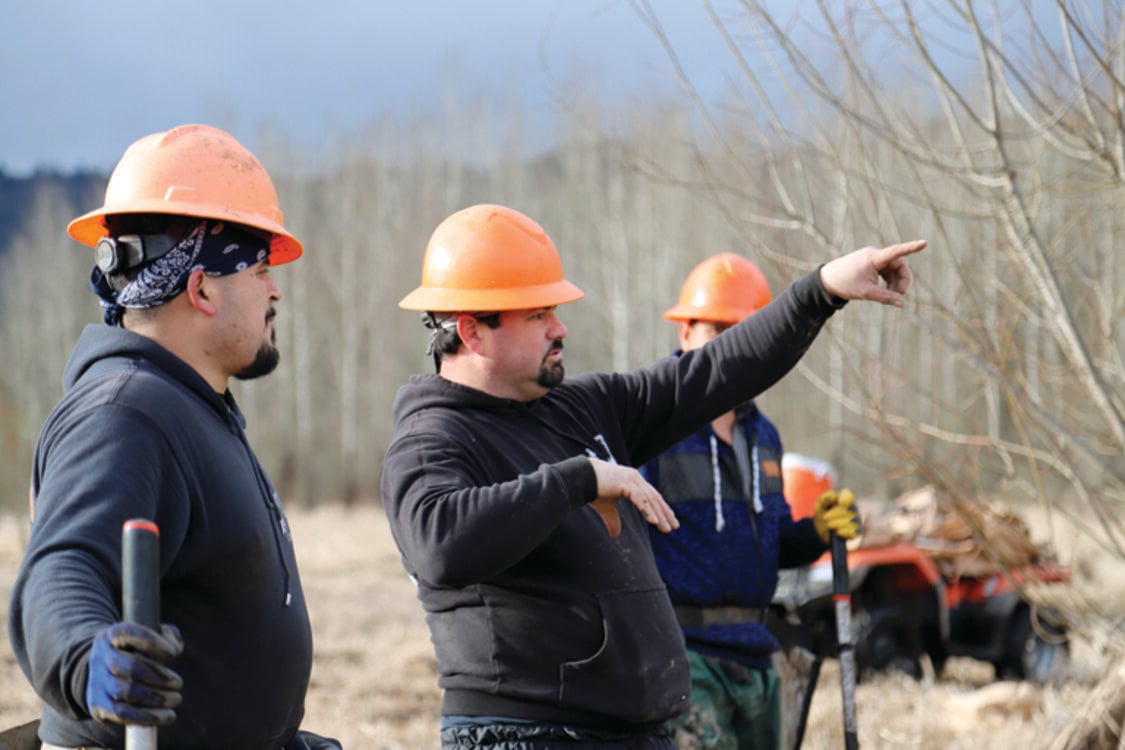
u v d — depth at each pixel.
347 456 41.62
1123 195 5.46
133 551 2.15
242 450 2.92
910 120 5.68
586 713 3.64
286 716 2.91
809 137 5.95
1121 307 5.79
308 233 48.88
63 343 49.66
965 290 5.50
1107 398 5.23
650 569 3.84
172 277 2.85
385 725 7.73
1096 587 7.59
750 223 6.08
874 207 5.50
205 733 2.72
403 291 44.84
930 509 9.27
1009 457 5.76
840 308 3.95
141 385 2.67
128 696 2.08
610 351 40.12
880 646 9.13
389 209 49.06
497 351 3.84
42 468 2.65
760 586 5.07
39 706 8.38
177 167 2.91
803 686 5.59
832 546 5.41
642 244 37.66
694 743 4.78
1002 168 5.18
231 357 2.95
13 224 96.25
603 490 3.37
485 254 3.88
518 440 3.82
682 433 4.13
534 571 3.67
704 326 5.83
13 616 2.37
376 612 12.88
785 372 4.07
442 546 3.32
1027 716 7.68
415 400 3.88
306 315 45.75
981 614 9.59
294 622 2.92
